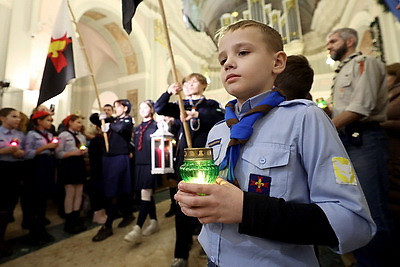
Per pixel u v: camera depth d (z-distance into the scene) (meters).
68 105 4.73
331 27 9.40
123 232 2.50
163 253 1.97
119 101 2.60
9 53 3.86
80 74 2.28
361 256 1.34
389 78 1.63
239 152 0.62
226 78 0.65
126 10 1.07
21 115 2.74
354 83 1.33
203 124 1.76
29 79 4.13
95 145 2.97
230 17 11.66
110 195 2.39
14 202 2.15
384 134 1.32
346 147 1.37
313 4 10.12
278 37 0.68
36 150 2.29
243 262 0.56
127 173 2.50
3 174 2.05
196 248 2.06
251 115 0.62
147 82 7.66
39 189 2.29
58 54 2.22
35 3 4.22
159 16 8.09
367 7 5.56
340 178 0.49
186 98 1.93
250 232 0.47
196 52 11.06
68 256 1.96
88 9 5.65
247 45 0.62
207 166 0.54
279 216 0.45
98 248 2.10
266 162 0.57
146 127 2.36
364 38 5.99
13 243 2.25
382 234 1.22
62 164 2.59
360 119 1.27
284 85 1.04
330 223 0.44
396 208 1.35
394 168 1.42
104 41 8.44
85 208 3.31
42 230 2.26
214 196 0.48
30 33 4.16
